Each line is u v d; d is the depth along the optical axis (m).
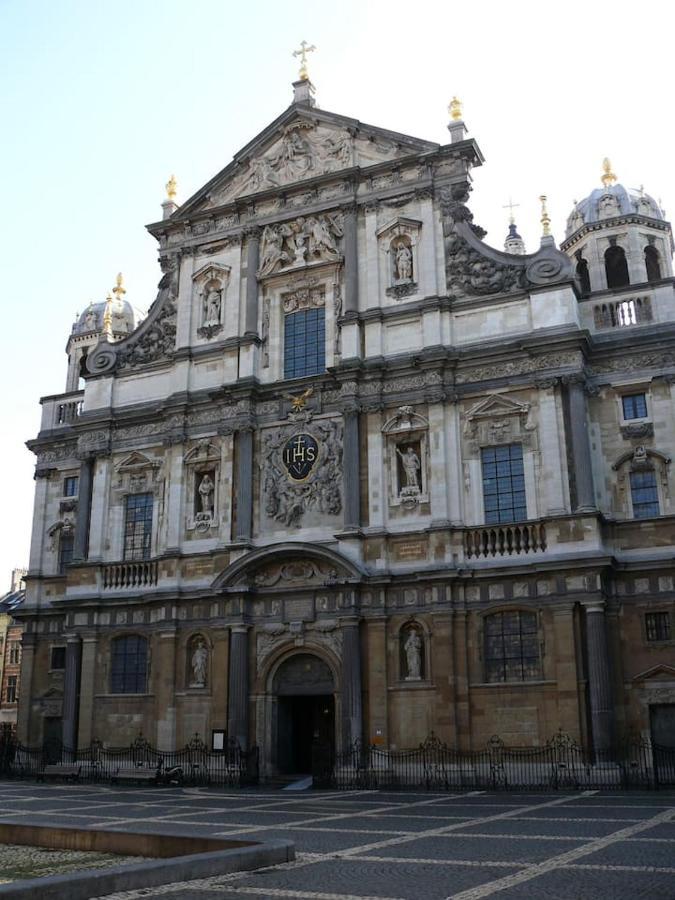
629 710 33.47
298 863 15.77
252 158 45.78
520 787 32.09
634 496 36.03
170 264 46.25
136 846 17.48
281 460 40.69
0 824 19.33
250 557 38.47
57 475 49.06
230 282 44.41
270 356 42.62
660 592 34.09
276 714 38.28
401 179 42.06
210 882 13.85
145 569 42.03
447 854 16.72
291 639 38.09
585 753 32.25
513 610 34.91
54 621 46.66
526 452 36.56
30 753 44.47
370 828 21.03
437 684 34.97
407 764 34.62
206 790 34.31
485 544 35.88
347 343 40.34
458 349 38.41
